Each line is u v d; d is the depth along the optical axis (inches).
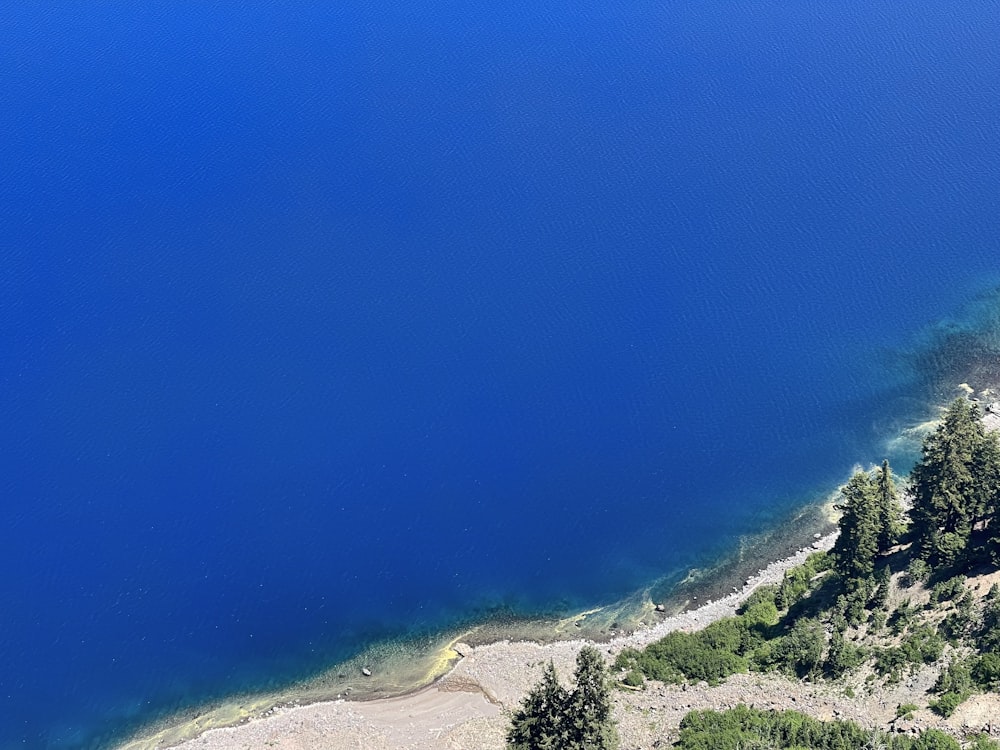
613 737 3166.8
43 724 4675.2
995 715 3257.9
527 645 4869.6
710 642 4468.5
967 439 4185.5
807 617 4340.6
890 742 3233.3
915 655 3693.4
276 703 4685.0
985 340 6673.2
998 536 3983.8
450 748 4217.5
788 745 3371.1
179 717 4675.2
